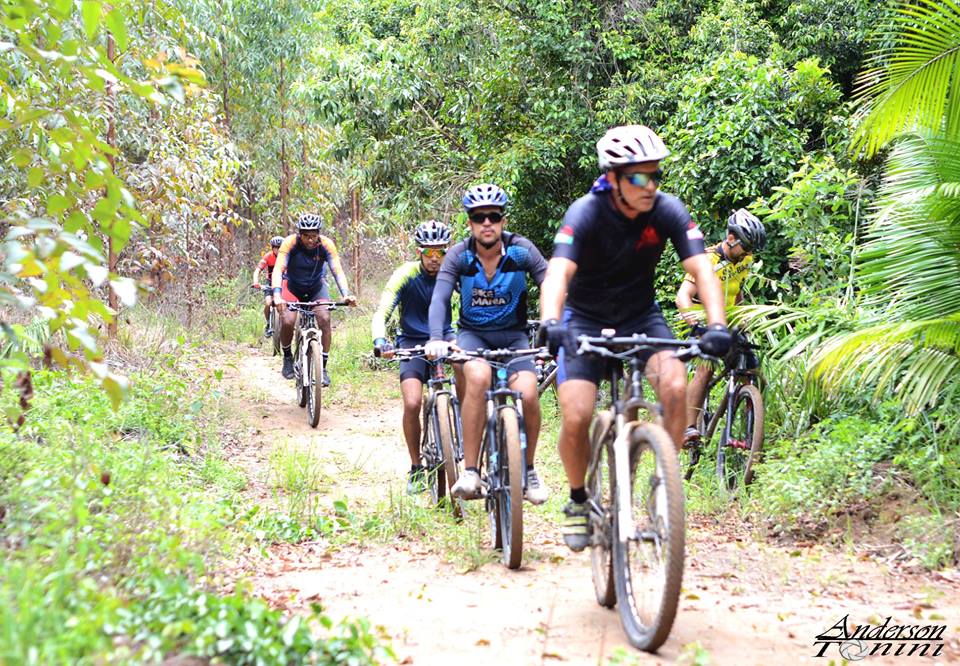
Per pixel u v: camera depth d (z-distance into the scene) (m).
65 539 3.77
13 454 5.34
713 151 10.38
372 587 4.96
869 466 6.41
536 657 3.80
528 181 13.59
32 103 7.13
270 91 20.84
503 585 5.04
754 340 8.08
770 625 4.24
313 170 22.78
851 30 14.05
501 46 14.63
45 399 7.14
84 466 5.07
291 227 22.89
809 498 6.26
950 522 5.58
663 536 3.70
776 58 11.41
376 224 22.56
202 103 12.54
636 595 4.02
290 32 20.09
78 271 3.56
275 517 6.12
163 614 3.38
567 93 13.71
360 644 3.45
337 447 9.64
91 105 10.08
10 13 4.18
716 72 10.95
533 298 13.57
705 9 15.17
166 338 12.08
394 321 14.85
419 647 3.92
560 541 6.20
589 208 4.31
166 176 11.44
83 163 4.17
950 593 4.87
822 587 4.97
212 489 6.97
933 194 6.48
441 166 16.47
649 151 4.11
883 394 7.07
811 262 8.93
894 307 6.98
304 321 11.50
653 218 4.36
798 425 7.38
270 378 13.37
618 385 4.39
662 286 10.95
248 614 3.41
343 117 16.77
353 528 6.27
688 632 4.09
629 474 4.03
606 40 13.61
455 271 6.08
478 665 3.71
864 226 8.55
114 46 10.00
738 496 7.03
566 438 4.48
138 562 3.95
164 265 11.88
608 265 4.45
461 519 6.69
